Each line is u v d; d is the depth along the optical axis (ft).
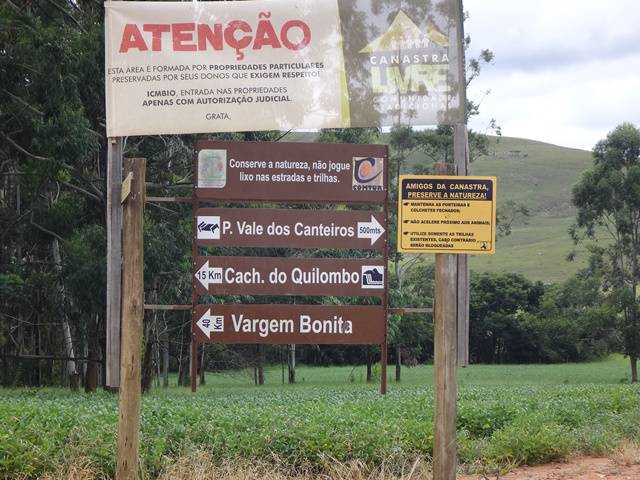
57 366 149.07
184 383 159.84
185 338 139.03
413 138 160.76
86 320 110.73
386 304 26.86
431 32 26.78
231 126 26.84
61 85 86.89
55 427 36.58
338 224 26.99
